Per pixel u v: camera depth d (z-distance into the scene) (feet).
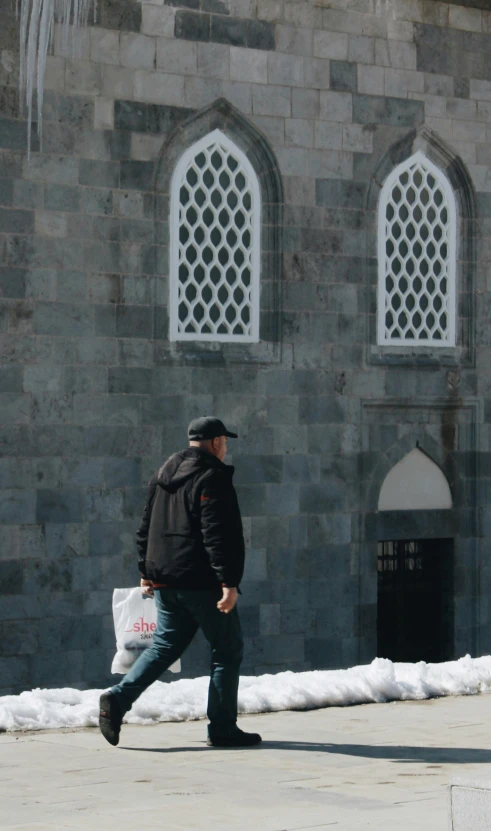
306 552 89.86
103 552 83.20
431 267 95.30
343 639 91.09
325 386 90.68
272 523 88.74
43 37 79.36
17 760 36.68
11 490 80.59
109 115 83.61
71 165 82.48
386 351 93.20
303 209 90.02
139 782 33.73
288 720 43.68
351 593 91.56
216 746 38.88
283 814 29.73
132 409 84.23
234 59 87.66
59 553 81.87
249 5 88.22
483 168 96.99
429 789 33.01
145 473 84.58
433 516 95.55
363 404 92.22
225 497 38.78
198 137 86.84
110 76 83.66
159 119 85.20
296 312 89.81
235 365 87.51
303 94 90.02
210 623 39.01
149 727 42.22
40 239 81.56
